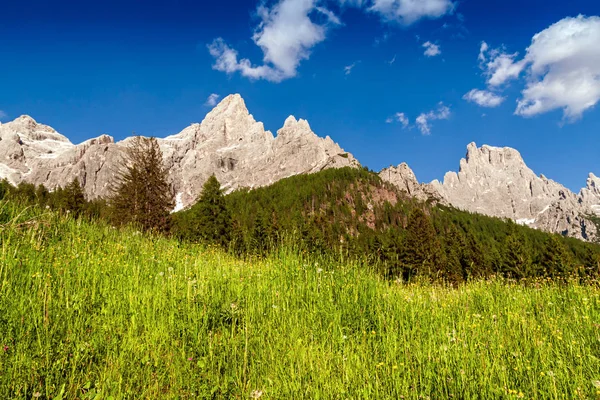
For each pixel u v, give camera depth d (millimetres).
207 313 5406
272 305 6184
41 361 3715
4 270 5535
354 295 6672
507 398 3461
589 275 8797
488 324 5660
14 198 10820
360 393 3660
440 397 3652
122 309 5320
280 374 4078
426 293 7859
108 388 3482
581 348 4695
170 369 4008
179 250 10352
